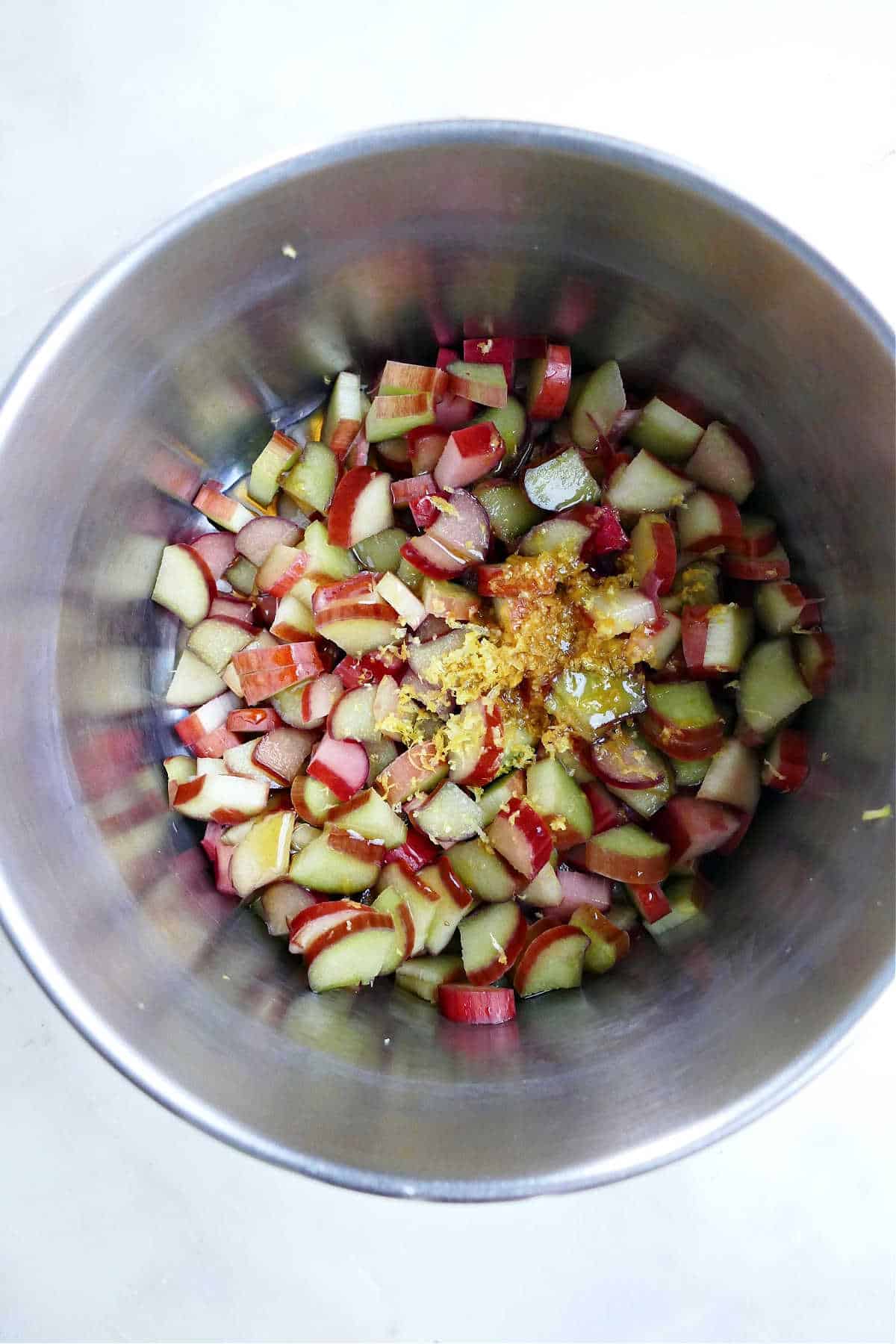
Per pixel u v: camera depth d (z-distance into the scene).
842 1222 0.27
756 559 0.27
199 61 0.29
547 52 0.28
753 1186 0.27
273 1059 0.24
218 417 0.28
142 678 0.29
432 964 0.27
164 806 0.28
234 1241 0.27
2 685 0.23
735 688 0.28
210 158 0.29
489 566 0.28
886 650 0.24
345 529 0.28
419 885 0.27
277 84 0.28
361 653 0.28
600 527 0.28
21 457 0.23
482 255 0.25
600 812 0.28
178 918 0.26
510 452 0.29
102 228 0.28
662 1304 0.27
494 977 0.27
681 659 0.28
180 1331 0.27
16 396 0.22
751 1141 0.27
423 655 0.28
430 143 0.22
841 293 0.22
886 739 0.23
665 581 0.27
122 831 0.26
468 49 0.28
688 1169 0.27
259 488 0.29
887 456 0.23
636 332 0.27
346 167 0.22
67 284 0.28
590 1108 0.23
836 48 0.28
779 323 0.24
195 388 0.27
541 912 0.28
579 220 0.24
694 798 0.28
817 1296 0.27
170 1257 0.27
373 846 0.27
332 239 0.24
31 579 0.24
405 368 0.28
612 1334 0.27
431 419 0.28
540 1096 0.24
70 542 0.25
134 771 0.27
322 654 0.29
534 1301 0.27
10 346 0.28
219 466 0.29
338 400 0.28
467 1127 0.23
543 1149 0.22
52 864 0.23
